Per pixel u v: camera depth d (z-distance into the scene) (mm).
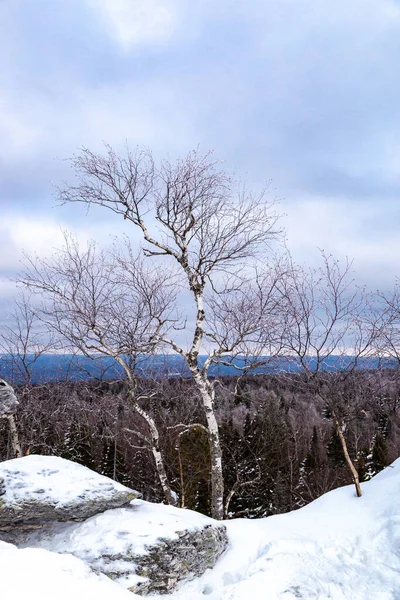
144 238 12180
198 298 12094
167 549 7320
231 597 6227
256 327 11180
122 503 8344
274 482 23891
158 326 11969
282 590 6320
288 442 25453
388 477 10539
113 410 18156
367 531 8203
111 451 25406
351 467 10070
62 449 22922
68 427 24016
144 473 26297
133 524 7766
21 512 7914
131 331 12000
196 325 11977
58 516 8172
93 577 5418
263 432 24125
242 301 11734
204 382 11875
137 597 5234
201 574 7617
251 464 24297
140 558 7125
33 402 16531
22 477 8547
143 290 12234
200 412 21672
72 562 5602
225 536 8531
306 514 9602
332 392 10852
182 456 21109
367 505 9312
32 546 7770
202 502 22250
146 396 13266
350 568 6945
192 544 7668
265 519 9602
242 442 24391
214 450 11844
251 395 15508
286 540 8055
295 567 7012
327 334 10750
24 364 16172
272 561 7242
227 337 11781
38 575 5020
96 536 7555
